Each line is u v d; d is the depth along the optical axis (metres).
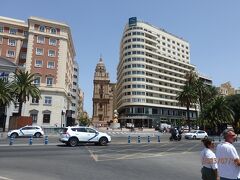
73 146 27.14
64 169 13.40
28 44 69.31
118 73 151.88
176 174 13.02
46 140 29.11
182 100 80.75
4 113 62.00
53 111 68.44
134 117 114.31
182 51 148.12
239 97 82.62
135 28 121.88
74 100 136.88
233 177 5.59
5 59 63.38
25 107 65.38
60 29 73.00
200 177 12.40
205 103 81.69
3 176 11.18
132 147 27.77
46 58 70.50
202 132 50.00
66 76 76.75
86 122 158.25
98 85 173.38
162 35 136.62
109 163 15.99
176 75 134.12
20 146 26.34
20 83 53.75
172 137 42.22
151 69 121.94
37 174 11.85
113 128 90.81
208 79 156.88
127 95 117.75
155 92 120.56
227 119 71.62
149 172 13.31
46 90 68.56
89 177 11.48
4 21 72.50
